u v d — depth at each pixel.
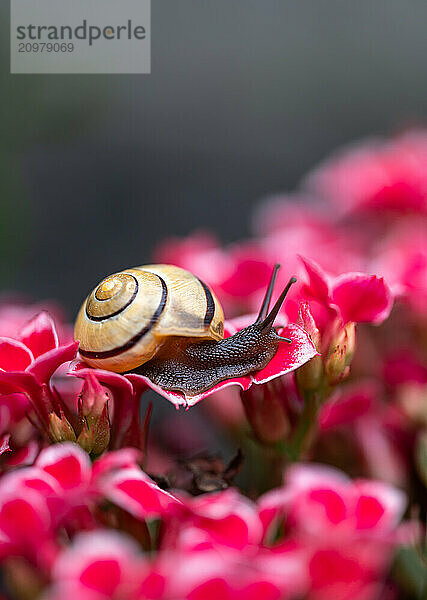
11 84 0.35
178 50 0.80
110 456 0.23
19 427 0.26
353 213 0.34
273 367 0.26
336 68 0.84
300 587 0.23
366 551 0.23
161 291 0.26
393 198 0.33
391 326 0.30
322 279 0.26
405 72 0.84
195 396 0.26
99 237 0.64
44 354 0.25
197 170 0.73
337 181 0.35
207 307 0.26
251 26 0.84
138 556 0.24
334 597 0.23
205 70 0.80
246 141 0.77
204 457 0.26
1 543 0.23
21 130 0.36
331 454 0.28
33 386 0.25
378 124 0.80
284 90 0.82
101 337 0.26
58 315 0.30
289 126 0.79
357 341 0.30
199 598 0.22
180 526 0.23
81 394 0.25
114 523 0.24
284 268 0.29
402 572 0.26
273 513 0.23
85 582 0.22
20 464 0.26
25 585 0.23
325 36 0.86
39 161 0.66
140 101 0.76
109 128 0.72
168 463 0.29
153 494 0.23
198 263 0.30
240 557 0.23
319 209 0.35
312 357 0.26
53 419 0.25
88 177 0.68
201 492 0.25
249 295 0.29
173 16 0.81
